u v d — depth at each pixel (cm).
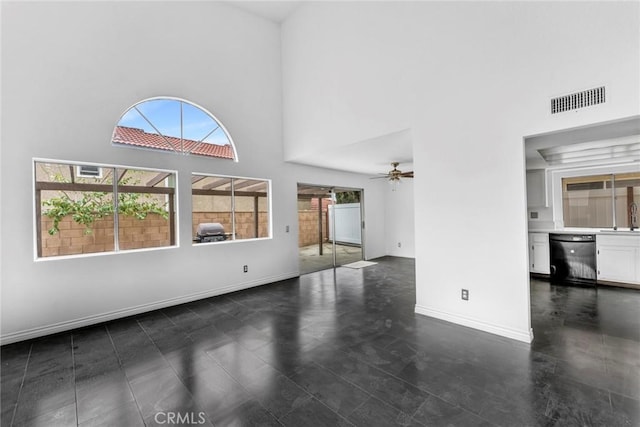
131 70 368
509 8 260
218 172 449
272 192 523
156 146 394
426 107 321
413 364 230
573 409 173
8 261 291
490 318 284
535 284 461
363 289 462
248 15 492
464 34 289
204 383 211
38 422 174
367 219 727
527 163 480
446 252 314
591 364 223
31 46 302
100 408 186
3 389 209
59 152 317
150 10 385
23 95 297
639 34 201
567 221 520
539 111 246
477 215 289
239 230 491
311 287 481
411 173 544
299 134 495
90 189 350
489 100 275
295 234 559
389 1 348
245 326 320
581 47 224
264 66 511
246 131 484
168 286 396
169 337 294
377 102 365
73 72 326
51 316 311
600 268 446
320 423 167
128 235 379
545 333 280
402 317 334
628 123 238
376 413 175
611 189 480
